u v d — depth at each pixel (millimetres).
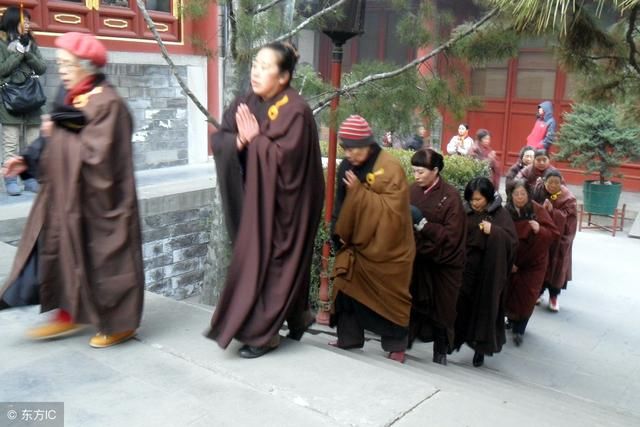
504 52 4605
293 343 3500
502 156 15094
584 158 11039
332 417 2770
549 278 6855
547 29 4160
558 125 14242
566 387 5371
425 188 4652
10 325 3660
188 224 7734
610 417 4246
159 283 7500
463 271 4922
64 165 3037
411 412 2848
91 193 3057
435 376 3973
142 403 2844
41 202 3193
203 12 4961
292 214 3160
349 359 3318
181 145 9883
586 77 5195
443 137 14469
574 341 6352
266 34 4824
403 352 4316
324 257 5469
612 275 8336
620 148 10781
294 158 3078
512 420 2844
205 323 3758
